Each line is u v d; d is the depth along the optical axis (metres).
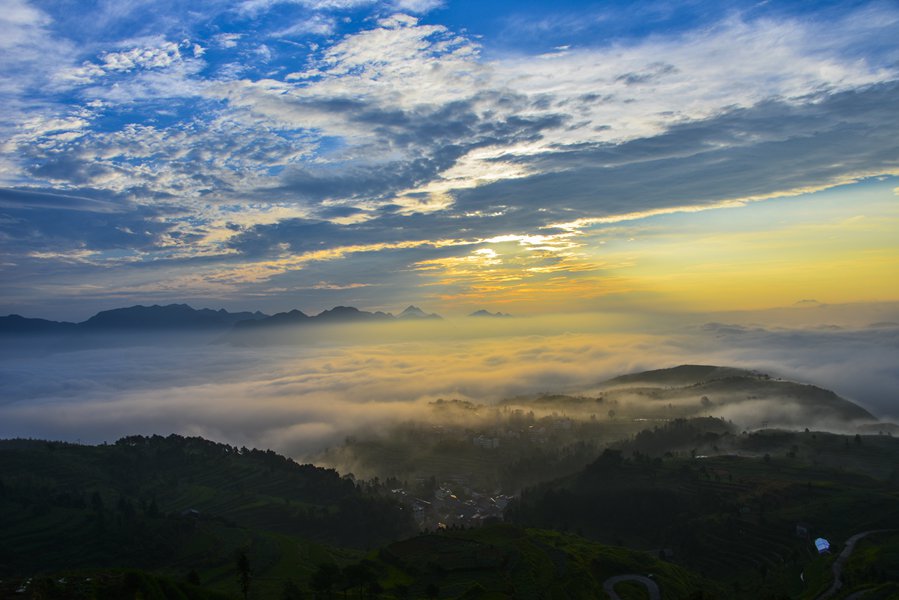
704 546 169.75
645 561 144.88
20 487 195.75
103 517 166.25
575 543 156.50
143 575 93.81
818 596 118.69
